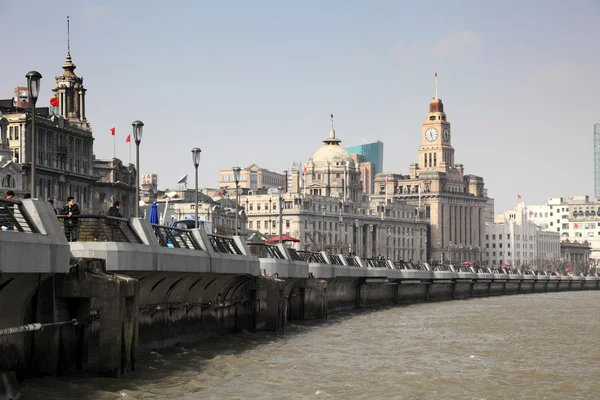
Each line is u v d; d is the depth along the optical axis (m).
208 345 62.31
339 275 106.88
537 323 98.69
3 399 35.84
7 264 34.28
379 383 51.78
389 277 133.38
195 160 68.81
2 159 150.75
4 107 176.12
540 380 55.06
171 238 55.12
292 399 45.22
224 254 62.59
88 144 180.38
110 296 41.69
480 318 106.00
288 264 83.38
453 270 188.75
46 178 163.62
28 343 40.41
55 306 41.19
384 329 86.62
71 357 42.16
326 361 59.84
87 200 179.00
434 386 51.50
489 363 62.12
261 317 74.38
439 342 75.12
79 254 44.03
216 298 66.19
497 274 199.50
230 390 45.97
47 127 164.75
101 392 39.94
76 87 193.25
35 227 38.47
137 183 53.75
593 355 67.50
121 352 42.62
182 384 45.62
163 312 56.28
